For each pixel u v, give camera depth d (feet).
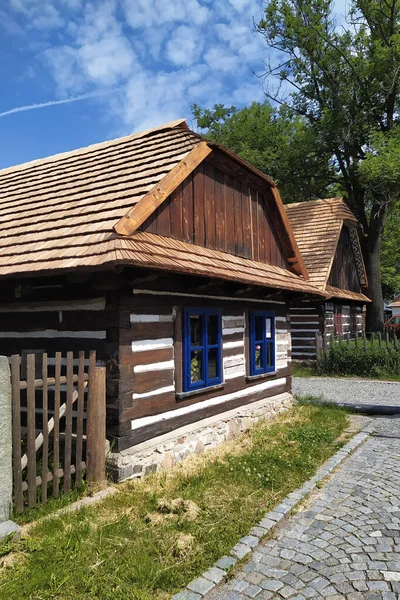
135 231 17.31
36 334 18.67
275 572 11.69
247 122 84.74
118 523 13.50
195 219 21.83
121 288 16.65
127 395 16.79
